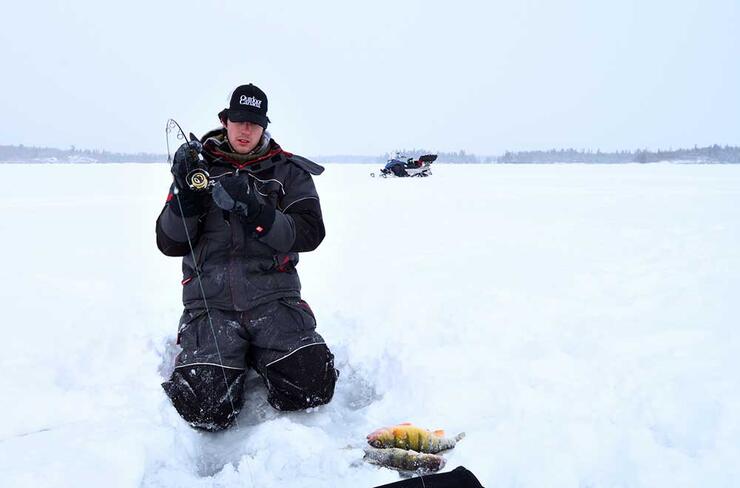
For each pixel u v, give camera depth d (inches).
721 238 291.9
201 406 112.3
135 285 215.6
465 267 235.5
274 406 120.1
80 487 90.4
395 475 94.2
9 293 200.4
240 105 121.0
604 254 257.6
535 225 360.8
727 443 98.3
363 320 167.8
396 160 1061.8
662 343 141.9
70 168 1498.5
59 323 164.7
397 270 232.7
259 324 121.2
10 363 136.0
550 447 98.8
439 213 435.8
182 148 115.6
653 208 448.5
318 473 96.3
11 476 90.7
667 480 90.0
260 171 125.6
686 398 111.5
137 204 506.9
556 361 131.8
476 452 98.2
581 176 1076.5
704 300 176.7
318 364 119.9
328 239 318.7
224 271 121.9
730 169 1546.5
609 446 98.7
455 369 130.0
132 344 150.5
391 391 128.3
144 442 102.7
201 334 120.0
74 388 127.3
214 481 96.0
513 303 177.9
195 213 117.6
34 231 350.0
